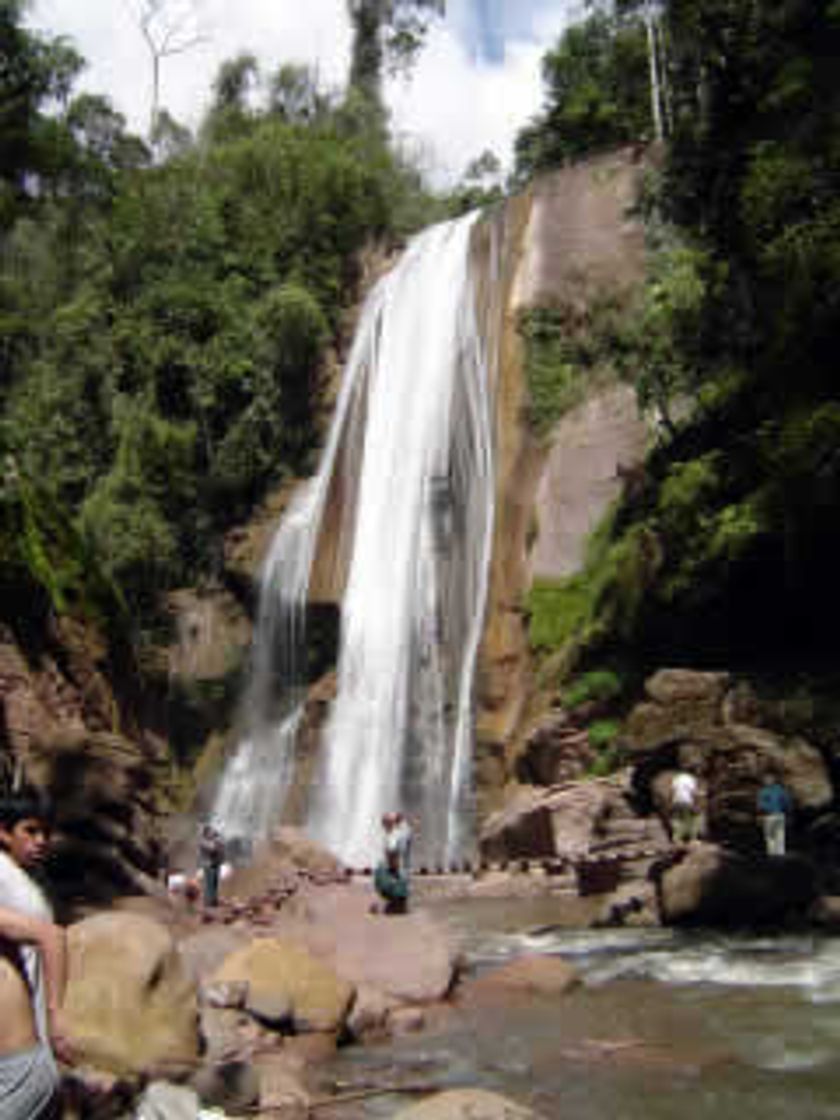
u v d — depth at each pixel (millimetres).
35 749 16156
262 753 34500
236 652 37531
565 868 18594
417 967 10133
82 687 20781
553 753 24453
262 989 8453
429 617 31891
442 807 28641
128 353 44781
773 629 22484
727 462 23562
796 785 16344
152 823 17203
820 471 19719
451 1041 8484
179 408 43875
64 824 15430
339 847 29844
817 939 12102
